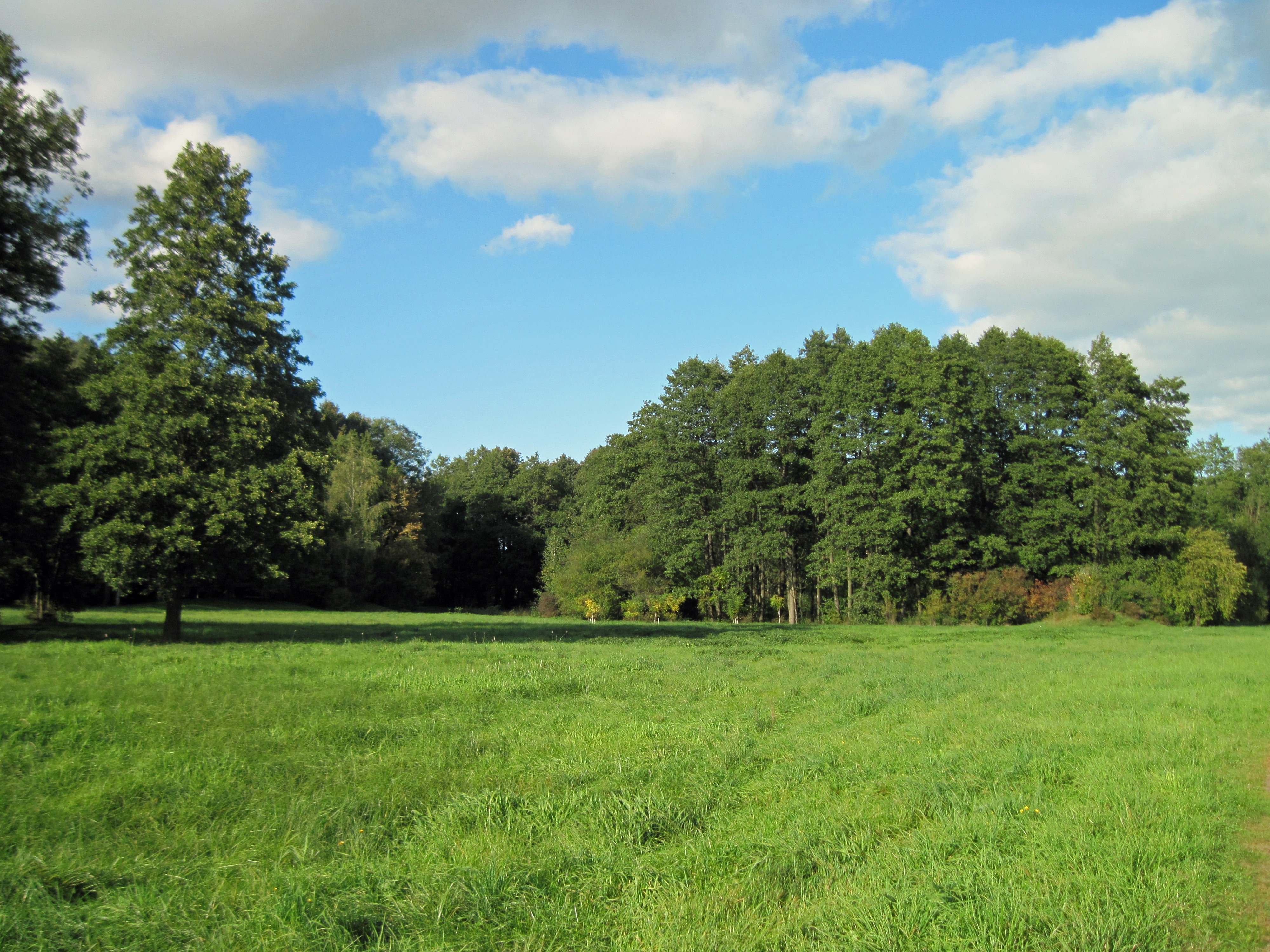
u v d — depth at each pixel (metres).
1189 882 5.63
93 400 23.73
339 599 63.34
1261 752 10.02
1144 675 18.25
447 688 14.19
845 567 50.03
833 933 4.88
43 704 11.05
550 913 5.15
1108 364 53.00
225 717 10.54
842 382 51.50
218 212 25.91
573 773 8.58
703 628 41.44
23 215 22.95
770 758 9.68
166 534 22.48
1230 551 49.78
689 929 4.88
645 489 66.62
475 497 91.19
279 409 26.08
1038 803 7.56
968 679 17.34
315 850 6.14
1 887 5.25
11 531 26.00
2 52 23.47
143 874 5.62
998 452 55.62
